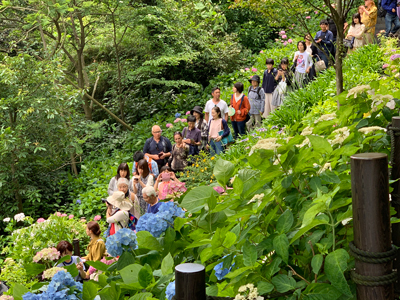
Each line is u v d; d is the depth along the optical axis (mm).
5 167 9969
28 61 10031
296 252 1842
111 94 15164
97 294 1939
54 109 10023
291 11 4906
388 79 6266
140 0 14734
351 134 2146
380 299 1448
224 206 1946
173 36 14500
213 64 15359
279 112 9062
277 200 1937
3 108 9281
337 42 4586
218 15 15625
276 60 14695
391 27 12289
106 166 11680
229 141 8867
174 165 8539
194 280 1539
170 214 2066
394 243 1845
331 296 1536
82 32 13242
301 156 1887
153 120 13836
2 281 5574
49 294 1815
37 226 7102
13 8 11172
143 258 2064
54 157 10914
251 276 1692
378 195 1431
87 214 9742
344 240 1682
